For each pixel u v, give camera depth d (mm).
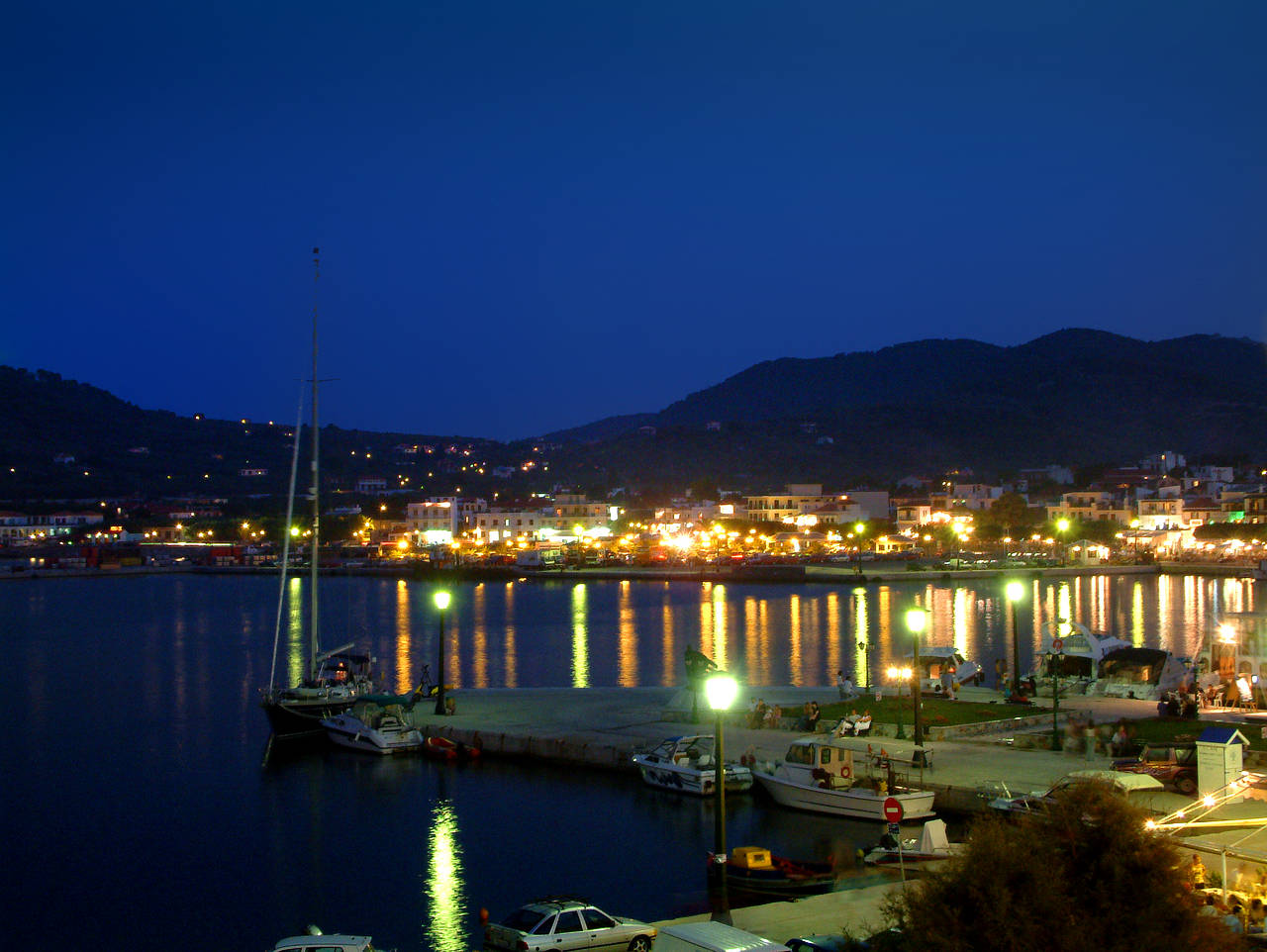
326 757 54125
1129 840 19062
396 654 96125
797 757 43719
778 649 97438
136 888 37438
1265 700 56188
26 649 100875
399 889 36750
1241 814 28797
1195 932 18375
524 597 160500
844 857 37094
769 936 26531
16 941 33250
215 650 100000
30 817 45094
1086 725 47719
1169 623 116250
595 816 43375
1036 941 17922
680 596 159125
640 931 28547
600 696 65000
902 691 62188
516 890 36312
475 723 55969
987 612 130125
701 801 44781
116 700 72562
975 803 39094
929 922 18812
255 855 40281
